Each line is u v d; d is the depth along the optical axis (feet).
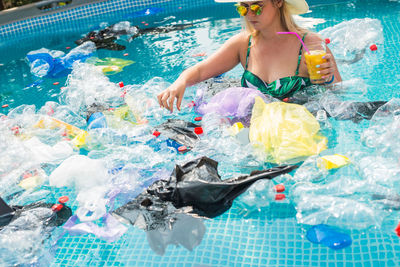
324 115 8.61
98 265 5.87
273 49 9.84
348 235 5.76
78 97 11.28
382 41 12.60
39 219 6.79
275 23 9.53
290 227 6.08
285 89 9.63
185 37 15.89
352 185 6.49
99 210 6.85
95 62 14.20
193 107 10.45
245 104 9.38
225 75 11.96
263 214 6.41
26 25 21.29
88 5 22.07
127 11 21.68
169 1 22.18
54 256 6.12
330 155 7.38
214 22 17.37
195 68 10.47
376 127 8.06
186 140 8.70
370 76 10.55
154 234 6.25
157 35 16.61
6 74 14.61
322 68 8.80
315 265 5.40
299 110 8.25
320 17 15.80
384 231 5.75
